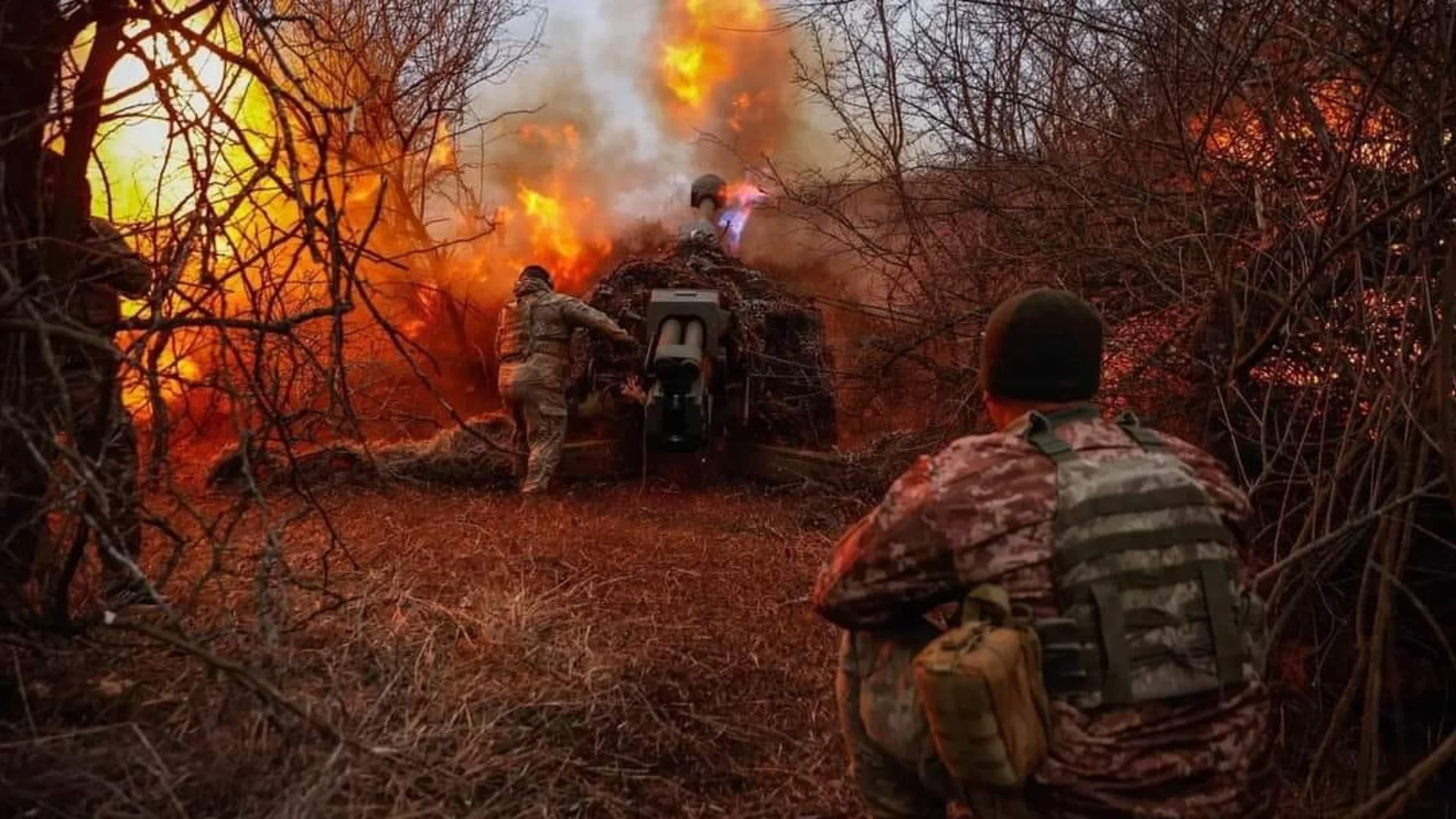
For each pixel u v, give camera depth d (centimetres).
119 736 263
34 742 238
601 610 421
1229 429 344
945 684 171
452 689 319
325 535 508
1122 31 467
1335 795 295
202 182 254
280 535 259
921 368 623
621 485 762
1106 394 442
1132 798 179
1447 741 221
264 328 242
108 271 293
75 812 231
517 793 276
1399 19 299
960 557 190
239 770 246
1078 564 184
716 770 303
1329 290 333
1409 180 304
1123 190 456
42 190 276
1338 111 350
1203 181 404
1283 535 354
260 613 257
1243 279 371
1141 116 468
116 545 258
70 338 238
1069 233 488
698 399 696
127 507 257
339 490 632
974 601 185
